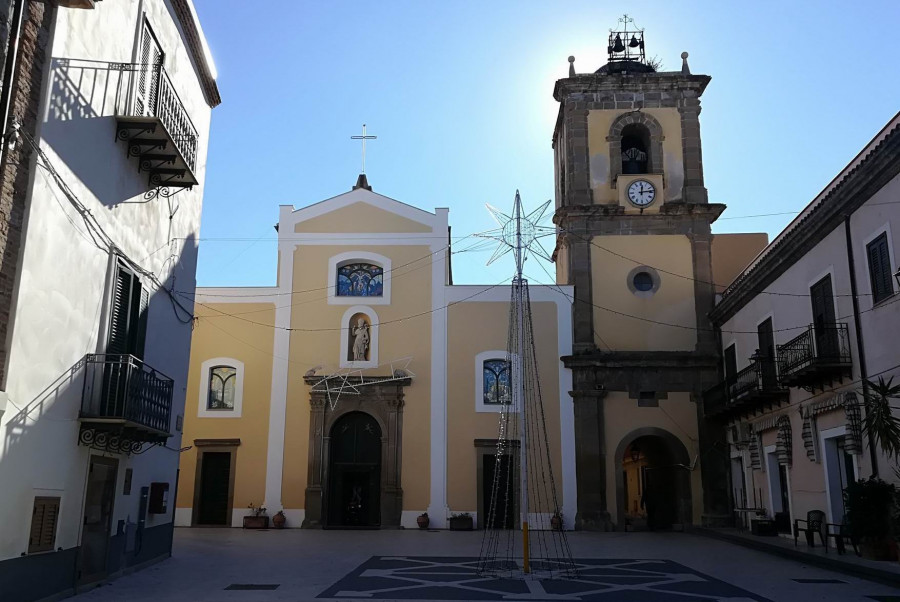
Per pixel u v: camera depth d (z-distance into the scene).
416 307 26.92
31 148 9.66
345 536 22.66
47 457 10.33
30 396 9.80
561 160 29.84
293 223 27.73
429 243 27.39
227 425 26.23
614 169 27.53
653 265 26.83
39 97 9.84
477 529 24.97
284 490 25.64
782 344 20.11
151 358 14.34
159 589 12.20
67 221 10.66
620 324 26.41
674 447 25.42
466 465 25.61
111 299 12.21
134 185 13.22
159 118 12.30
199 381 26.55
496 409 26.00
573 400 25.81
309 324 26.91
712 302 26.47
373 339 26.70
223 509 25.94
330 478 25.92
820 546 17.58
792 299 19.52
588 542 21.33
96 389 11.55
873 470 15.19
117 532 13.05
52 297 10.30
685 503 25.03
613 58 30.06
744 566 15.77
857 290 16.14
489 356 26.33
